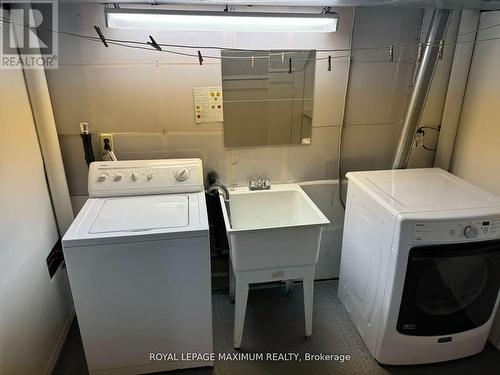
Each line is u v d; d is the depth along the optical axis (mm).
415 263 1625
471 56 2062
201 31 1913
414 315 1755
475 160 2098
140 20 1688
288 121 2193
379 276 1805
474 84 2070
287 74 2080
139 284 1620
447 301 1766
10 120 1584
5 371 1433
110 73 1935
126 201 1873
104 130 2039
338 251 2605
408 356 1876
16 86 1651
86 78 1924
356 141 2318
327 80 2135
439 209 1624
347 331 2156
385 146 2359
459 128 2221
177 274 1636
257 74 2053
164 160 2041
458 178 2045
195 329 1785
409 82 2217
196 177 2004
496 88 1908
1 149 1491
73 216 2160
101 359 1756
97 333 1688
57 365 1899
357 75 2152
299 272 1907
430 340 1830
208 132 2139
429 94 2258
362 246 1989
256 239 1743
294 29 1836
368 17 2035
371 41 2088
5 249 1464
